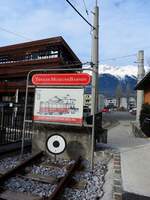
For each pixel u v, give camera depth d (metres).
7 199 6.12
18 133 11.40
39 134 10.67
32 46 36.50
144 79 20.50
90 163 9.57
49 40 34.78
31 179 7.65
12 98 38.19
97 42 15.14
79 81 9.71
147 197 6.06
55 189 6.42
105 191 6.70
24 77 37.56
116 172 7.99
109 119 45.00
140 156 10.20
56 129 10.41
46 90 10.19
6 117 10.97
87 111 11.52
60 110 9.95
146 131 19.81
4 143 10.38
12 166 8.71
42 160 10.01
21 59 37.78
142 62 27.86
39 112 10.23
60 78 9.97
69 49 36.47
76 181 7.65
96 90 11.90
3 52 39.03
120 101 133.75
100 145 11.76
